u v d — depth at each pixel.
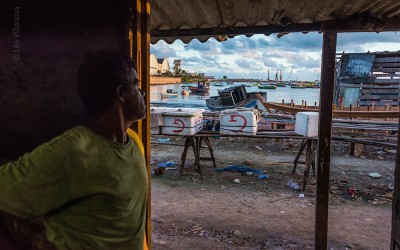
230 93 17.94
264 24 3.84
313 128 6.46
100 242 1.10
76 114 1.71
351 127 9.98
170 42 4.61
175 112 6.68
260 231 4.99
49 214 1.07
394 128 9.86
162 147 10.87
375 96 16.27
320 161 3.71
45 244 1.09
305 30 3.68
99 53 1.19
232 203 6.18
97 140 1.12
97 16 1.67
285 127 10.70
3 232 1.09
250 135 6.66
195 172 8.14
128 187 1.17
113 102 1.17
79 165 1.04
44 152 1.03
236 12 3.40
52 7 1.69
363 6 3.11
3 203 0.99
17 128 1.77
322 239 3.81
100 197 1.08
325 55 3.58
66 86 1.71
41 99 1.74
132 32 1.72
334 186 7.22
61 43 1.70
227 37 4.36
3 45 1.74
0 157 1.78
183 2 3.17
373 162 9.15
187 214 5.63
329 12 3.30
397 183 2.17
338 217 5.59
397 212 2.15
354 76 16.53
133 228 1.22
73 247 1.08
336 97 17.91
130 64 1.24
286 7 3.21
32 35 1.72
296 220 5.41
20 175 0.99
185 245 4.50
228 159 9.41
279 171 8.24
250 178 7.70
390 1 2.90
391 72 16.02
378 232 5.01
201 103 31.27
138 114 1.28
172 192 6.79
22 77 1.74
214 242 4.61
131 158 1.22
